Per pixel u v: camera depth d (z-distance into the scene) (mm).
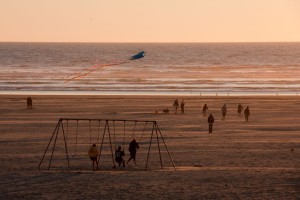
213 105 141125
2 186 52812
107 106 136375
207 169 62562
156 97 160125
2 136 88625
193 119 112812
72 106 135625
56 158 70750
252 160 69625
